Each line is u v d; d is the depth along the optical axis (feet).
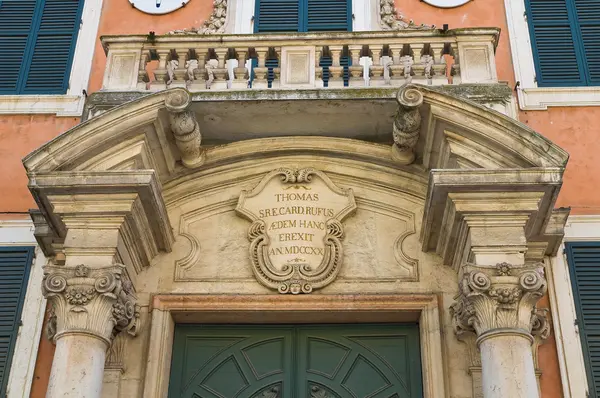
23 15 38.14
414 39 31.91
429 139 29.27
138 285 29.73
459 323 27.58
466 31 31.89
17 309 30.89
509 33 36.86
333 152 31.37
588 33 36.70
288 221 30.58
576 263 31.04
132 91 31.14
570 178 32.96
